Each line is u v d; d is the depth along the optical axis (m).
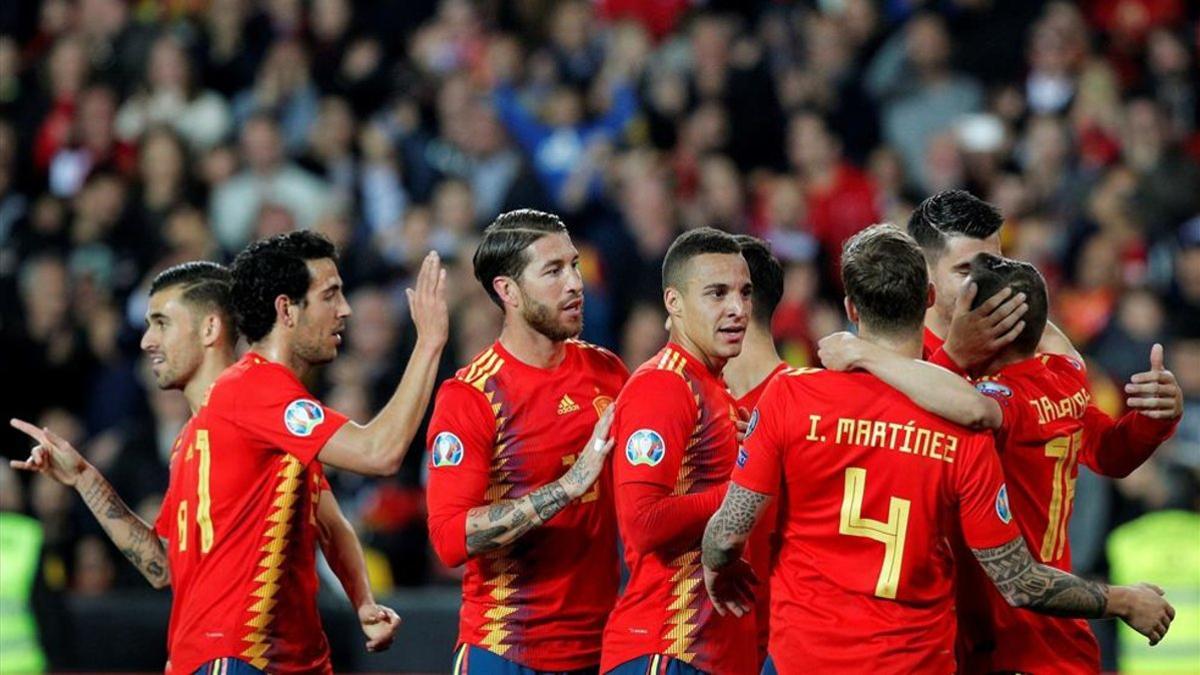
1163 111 55.00
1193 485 38.41
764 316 23.70
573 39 56.44
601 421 21.83
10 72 57.56
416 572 40.06
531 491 22.84
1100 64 54.22
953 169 50.66
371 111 56.09
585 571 23.19
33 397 47.59
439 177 52.44
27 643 35.78
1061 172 50.66
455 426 22.75
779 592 21.14
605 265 47.94
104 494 24.33
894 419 20.41
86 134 54.44
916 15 56.16
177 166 51.56
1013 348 21.72
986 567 20.52
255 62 57.25
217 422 22.70
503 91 53.41
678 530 21.53
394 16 58.34
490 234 23.11
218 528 22.64
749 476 20.80
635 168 49.88
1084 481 36.62
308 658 23.11
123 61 56.31
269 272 22.95
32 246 51.03
